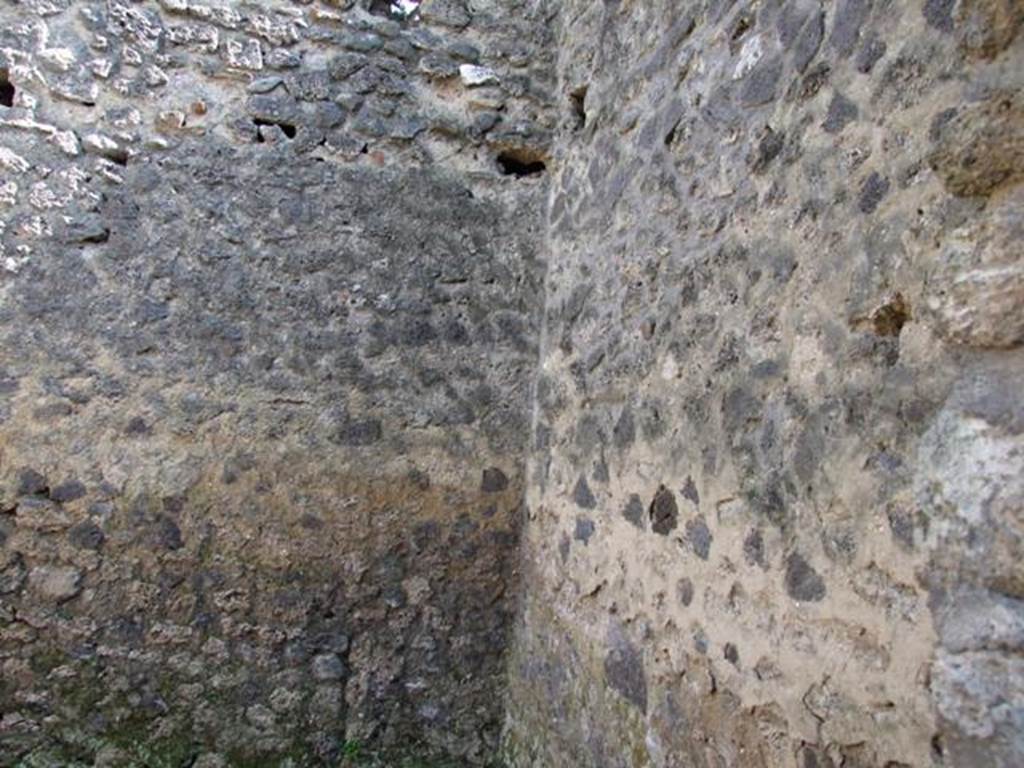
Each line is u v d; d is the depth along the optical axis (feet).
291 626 9.65
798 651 5.14
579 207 9.73
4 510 9.04
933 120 4.38
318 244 10.07
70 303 9.34
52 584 9.10
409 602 9.98
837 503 4.85
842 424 4.87
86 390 9.30
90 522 9.21
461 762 9.98
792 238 5.61
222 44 10.03
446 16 10.72
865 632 4.54
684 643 6.52
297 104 10.18
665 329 7.30
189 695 9.36
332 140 10.23
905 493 4.30
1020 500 3.62
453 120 10.59
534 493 10.03
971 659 3.78
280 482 9.69
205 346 9.64
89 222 9.46
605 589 7.98
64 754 9.04
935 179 4.32
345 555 9.82
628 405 7.87
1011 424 3.72
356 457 9.91
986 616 3.73
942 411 4.09
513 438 10.37
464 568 10.14
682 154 7.39
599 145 9.36
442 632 10.06
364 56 10.42
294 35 10.24
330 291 10.04
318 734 9.64
